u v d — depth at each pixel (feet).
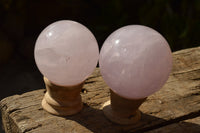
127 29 1.27
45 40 1.27
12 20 4.56
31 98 1.53
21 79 3.93
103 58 1.28
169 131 1.43
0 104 1.53
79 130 1.39
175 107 1.54
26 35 4.80
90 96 1.56
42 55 1.28
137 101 1.36
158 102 1.56
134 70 1.23
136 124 1.44
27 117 1.43
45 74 1.32
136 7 4.95
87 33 1.30
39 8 4.83
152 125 1.45
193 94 1.62
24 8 4.70
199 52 1.90
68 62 1.27
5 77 3.96
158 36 1.26
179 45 4.15
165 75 1.27
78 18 5.12
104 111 1.47
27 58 4.44
